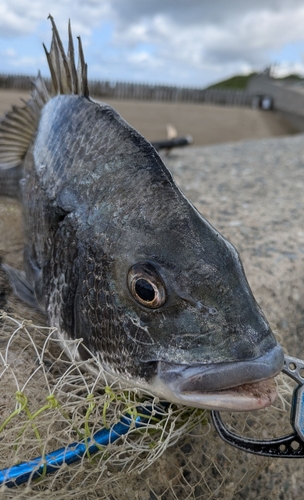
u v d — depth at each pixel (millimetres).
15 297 294
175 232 189
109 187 217
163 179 204
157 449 197
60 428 195
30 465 166
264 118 3504
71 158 247
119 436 183
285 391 233
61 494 177
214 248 188
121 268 195
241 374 166
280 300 363
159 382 179
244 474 243
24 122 332
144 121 2623
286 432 243
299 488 271
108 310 199
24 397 163
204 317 176
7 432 164
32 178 298
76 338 225
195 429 251
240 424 254
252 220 531
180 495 235
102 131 236
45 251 261
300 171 884
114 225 206
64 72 282
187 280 180
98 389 218
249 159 1025
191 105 3807
